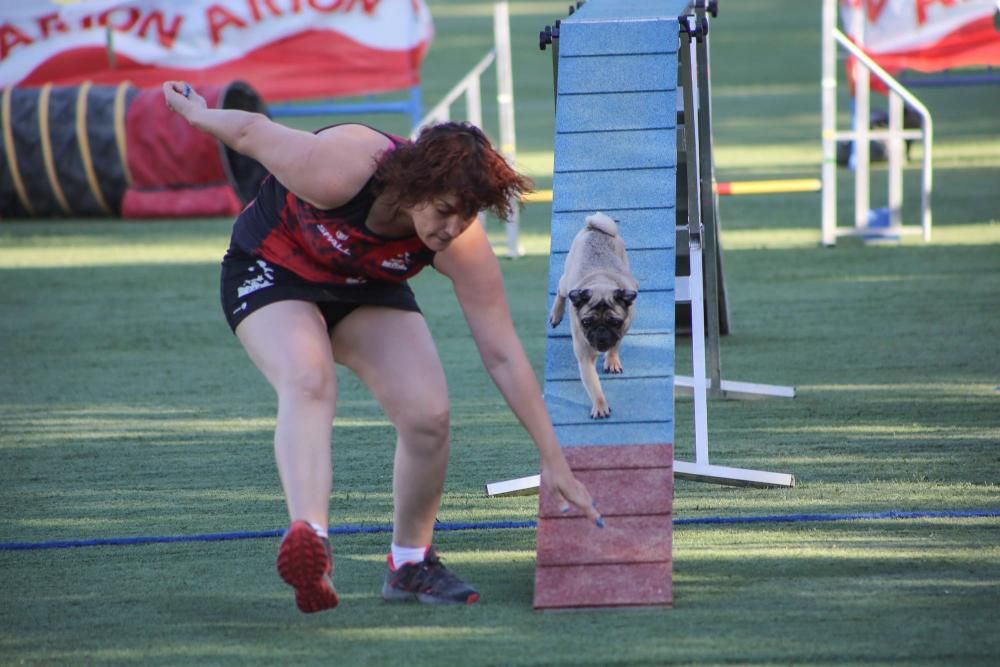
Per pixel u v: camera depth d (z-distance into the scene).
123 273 21.42
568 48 9.92
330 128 6.99
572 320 8.55
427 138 6.43
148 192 27.44
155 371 15.13
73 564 8.79
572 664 6.72
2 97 27.84
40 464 11.48
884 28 24.12
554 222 9.33
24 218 28.12
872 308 16.70
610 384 8.68
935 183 26.81
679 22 9.86
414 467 7.48
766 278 18.97
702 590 7.75
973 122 35.66
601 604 7.45
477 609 7.62
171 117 27.23
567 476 7.19
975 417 11.70
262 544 9.11
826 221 21.17
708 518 9.21
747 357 14.51
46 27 29.55
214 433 12.38
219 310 18.48
